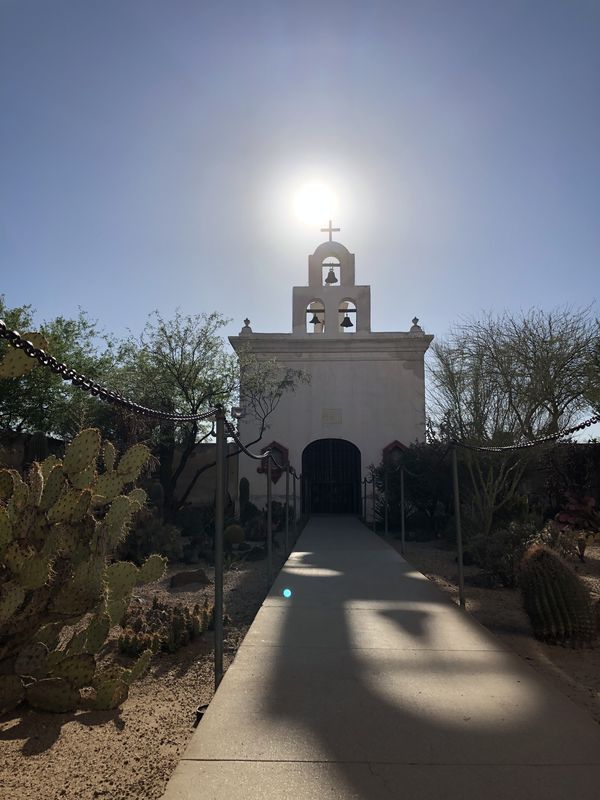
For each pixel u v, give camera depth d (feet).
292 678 17.79
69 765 13.60
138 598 31.60
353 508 87.56
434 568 44.83
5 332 10.85
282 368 81.92
